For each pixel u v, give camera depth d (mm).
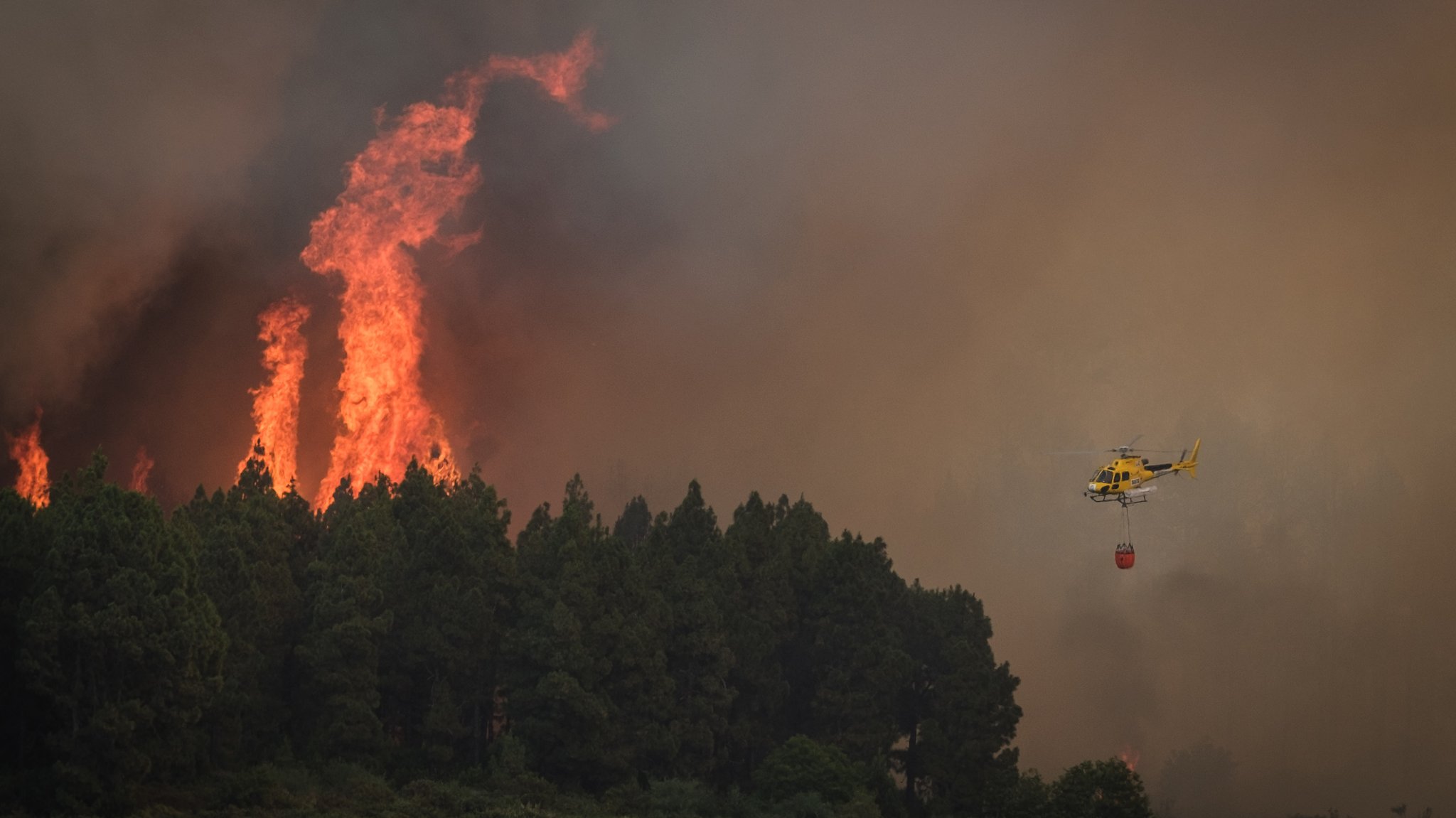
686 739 110812
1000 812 113250
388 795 93750
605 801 102688
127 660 81625
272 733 100812
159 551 86062
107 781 80625
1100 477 106688
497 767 102500
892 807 113250
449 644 104938
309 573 106500
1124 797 107000
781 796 107938
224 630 95625
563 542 113250
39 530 86625
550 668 104875
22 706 83500
